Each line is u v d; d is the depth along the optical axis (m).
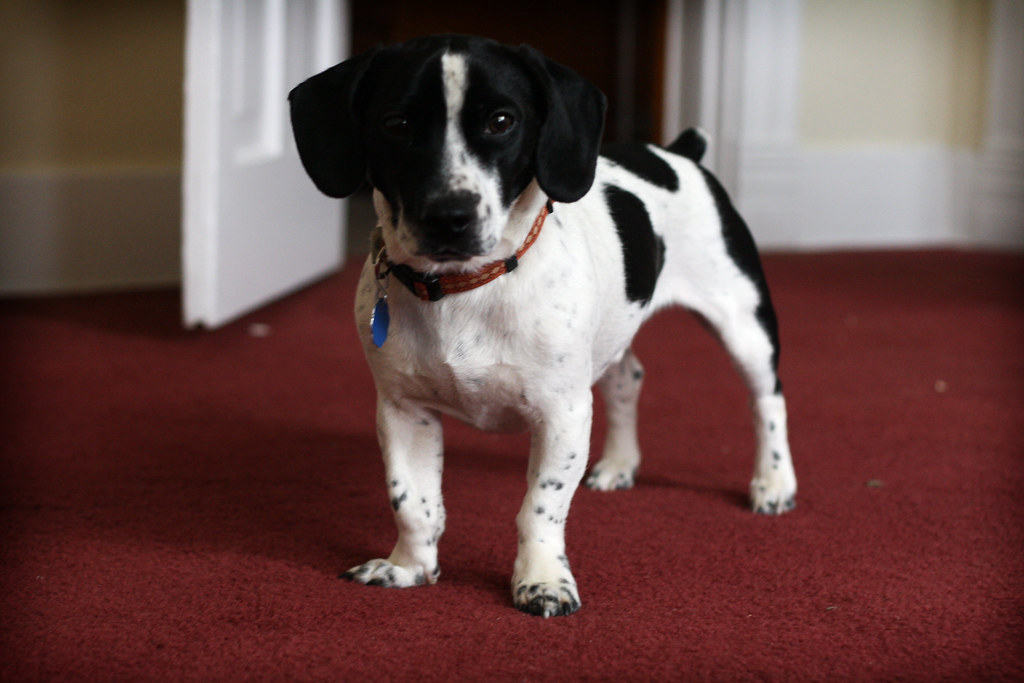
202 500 2.26
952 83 6.07
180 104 4.62
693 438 2.75
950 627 1.71
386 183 1.62
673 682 1.52
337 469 2.47
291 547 2.02
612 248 1.91
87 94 4.47
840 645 1.64
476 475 2.42
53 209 4.43
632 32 7.11
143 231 4.62
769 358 2.27
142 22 4.52
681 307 2.30
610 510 2.24
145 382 3.16
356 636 1.65
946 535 2.10
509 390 1.74
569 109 1.62
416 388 1.77
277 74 3.93
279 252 4.08
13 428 2.71
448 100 1.55
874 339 3.83
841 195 5.92
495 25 7.61
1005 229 5.92
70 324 3.86
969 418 2.92
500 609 1.76
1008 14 5.75
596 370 1.96
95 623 1.69
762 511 2.23
